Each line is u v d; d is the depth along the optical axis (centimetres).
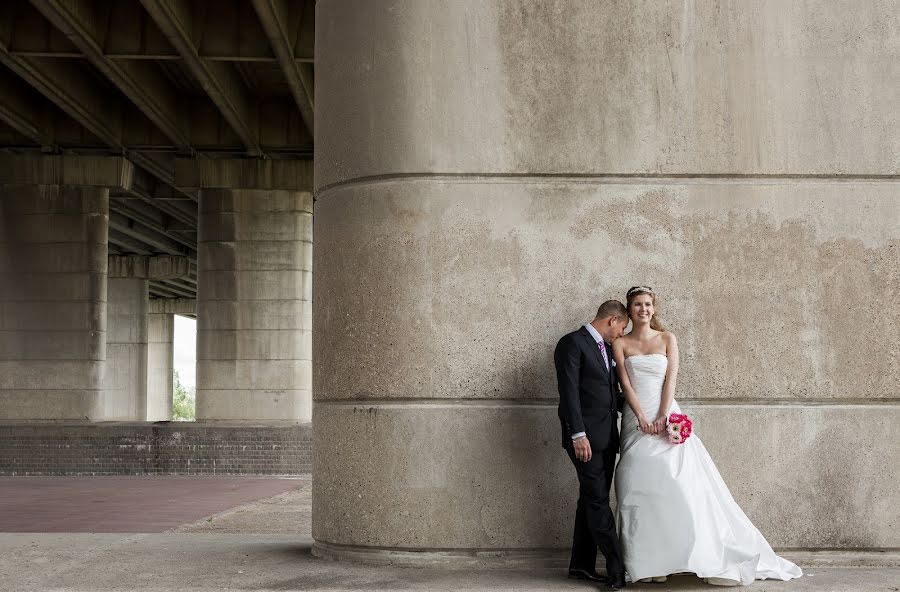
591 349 676
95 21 2062
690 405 756
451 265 763
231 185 2969
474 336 759
